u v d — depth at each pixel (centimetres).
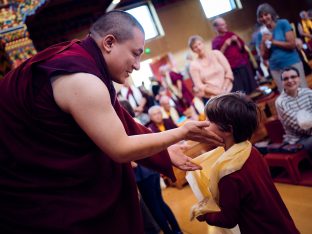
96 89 110
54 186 119
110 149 111
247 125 144
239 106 144
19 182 119
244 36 936
